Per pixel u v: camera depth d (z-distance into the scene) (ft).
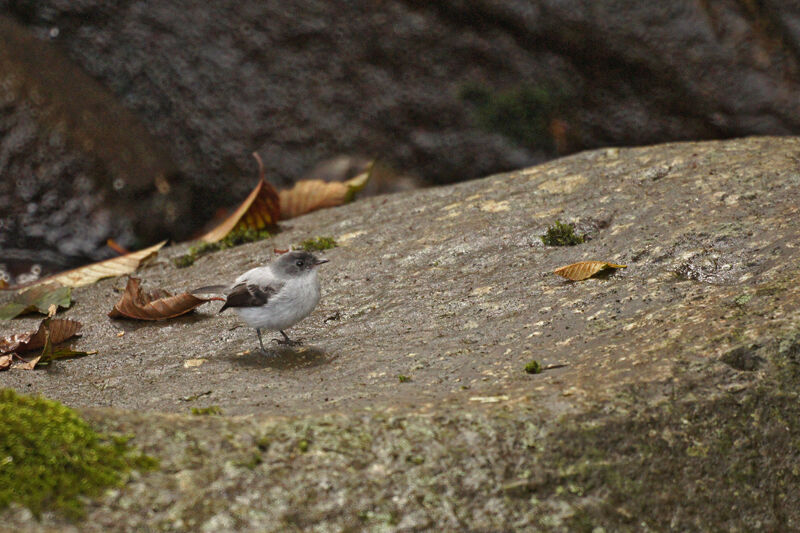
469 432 19.21
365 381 25.12
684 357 22.33
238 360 29.32
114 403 26.16
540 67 49.37
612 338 25.00
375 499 17.56
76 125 54.44
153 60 53.42
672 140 49.16
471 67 50.34
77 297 39.93
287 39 51.65
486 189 44.47
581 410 20.03
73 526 16.01
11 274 53.31
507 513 17.78
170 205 55.16
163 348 31.78
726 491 19.89
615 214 36.27
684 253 30.60
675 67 47.03
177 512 16.63
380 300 33.04
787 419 21.27
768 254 28.91
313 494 17.46
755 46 46.26
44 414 18.48
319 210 50.29
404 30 50.11
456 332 28.37
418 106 51.55
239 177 54.44
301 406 22.65
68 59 54.34
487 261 34.78
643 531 18.52
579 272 30.99
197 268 41.83
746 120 47.26
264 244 43.52
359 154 52.95
